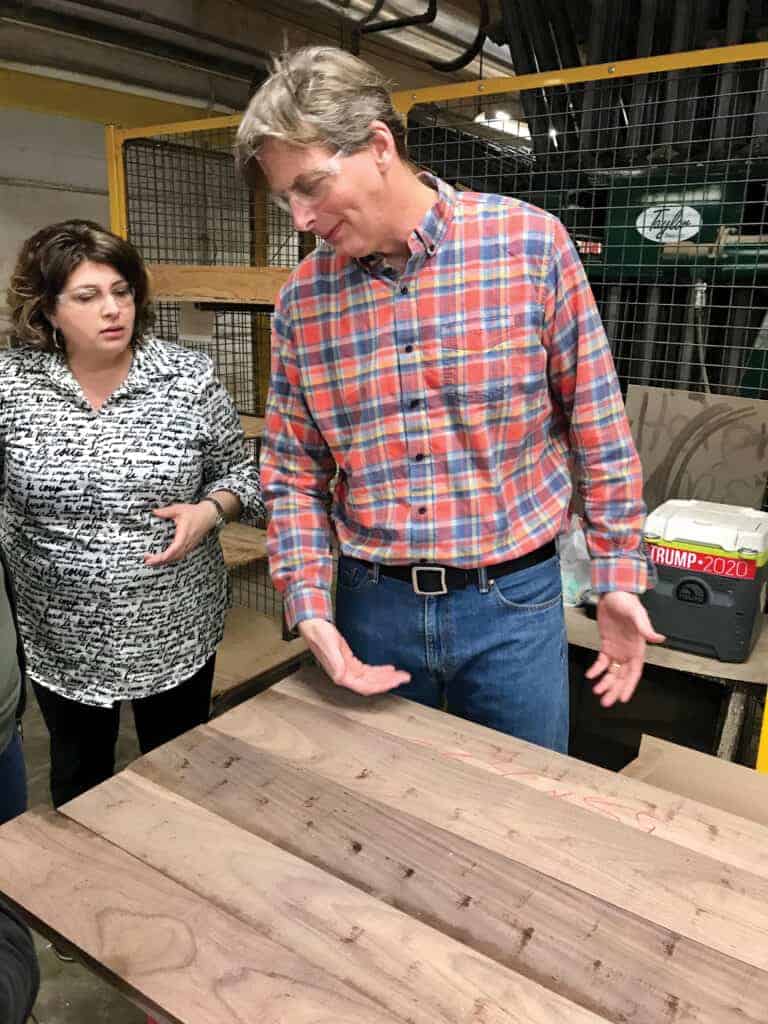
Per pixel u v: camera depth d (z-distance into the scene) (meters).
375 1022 0.62
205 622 1.68
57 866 0.79
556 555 1.21
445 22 3.57
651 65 1.83
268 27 4.00
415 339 1.05
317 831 0.84
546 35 2.47
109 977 0.67
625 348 2.46
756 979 0.66
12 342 1.59
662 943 0.70
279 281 2.47
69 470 1.49
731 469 2.20
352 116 0.90
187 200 4.12
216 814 0.87
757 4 2.15
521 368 1.05
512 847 0.81
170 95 4.04
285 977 0.66
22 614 1.61
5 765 1.35
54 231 1.44
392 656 1.21
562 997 0.64
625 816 0.86
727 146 2.13
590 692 2.22
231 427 1.68
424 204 1.01
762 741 1.72
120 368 1.55
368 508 1.14
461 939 0.70
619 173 2.22
